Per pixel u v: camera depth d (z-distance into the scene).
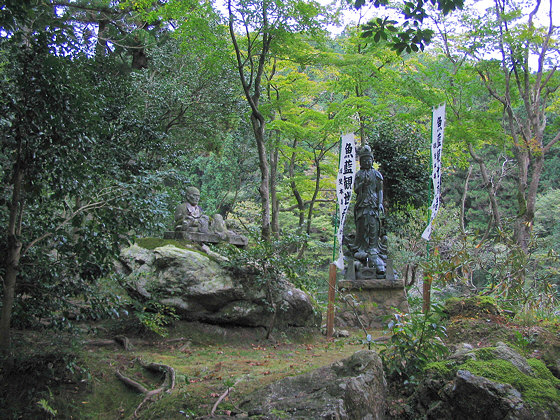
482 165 14.39
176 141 14.67
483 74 14.24
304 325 9.01
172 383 5.34
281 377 5.29
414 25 6.26
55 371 5.29
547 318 6.68
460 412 4.53
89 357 6.00
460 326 6.45
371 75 14.79
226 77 13.73
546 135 26.48
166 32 15.28
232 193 19.66
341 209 9.29
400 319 5.42
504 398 4.34
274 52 10.84
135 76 12.82
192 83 13.59
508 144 14.32
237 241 9.74
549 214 21.69
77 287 5.82
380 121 14.74
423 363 5.25
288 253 8.98
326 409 4.16
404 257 13.67
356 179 11.13
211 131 14.95
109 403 5.21
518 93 15.18
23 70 5.14
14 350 5.41
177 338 7.52
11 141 5.27
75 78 5.59
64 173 5.35
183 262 7.94
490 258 8.70
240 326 8.27
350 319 10.23
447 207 20.50
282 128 14.16
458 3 6.03
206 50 10.39
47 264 5.66
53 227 5.84
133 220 5.85
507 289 7.66
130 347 6.88
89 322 7.49
